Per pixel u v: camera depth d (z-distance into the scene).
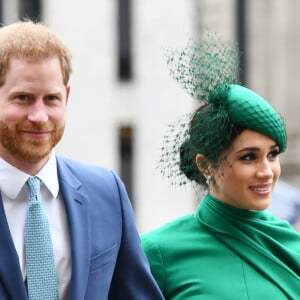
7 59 6.01
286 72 28.98
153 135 26.64
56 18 26.30
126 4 26.64
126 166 26.84
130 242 6.58
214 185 7.28
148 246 7.30
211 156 7.14
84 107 26.59
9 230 6.13
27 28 6.09
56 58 6.06
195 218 7.41
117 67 26.70
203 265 7.21
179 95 26.53
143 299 6.61
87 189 6.49
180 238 7.32
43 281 6.11
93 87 26.61
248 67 28.30
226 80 7.31
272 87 28.88
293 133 28.58
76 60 26.50
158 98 26.64
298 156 28.44
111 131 26.70
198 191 7.53
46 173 6.26
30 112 6.00
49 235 6.17
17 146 6.04
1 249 6.09
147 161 26.70
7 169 6.19
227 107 7.07
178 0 26.52
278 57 28.69
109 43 26.61
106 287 6.37
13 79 6.00
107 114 26.72
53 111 6.05
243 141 7.04
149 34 26.56
